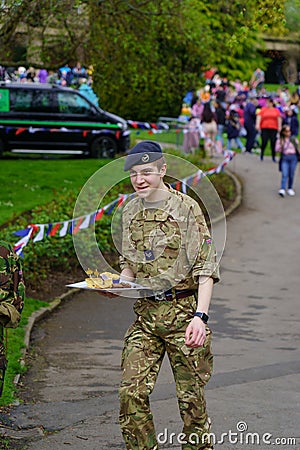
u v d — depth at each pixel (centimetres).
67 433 969
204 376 767
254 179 3516
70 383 1184
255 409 1055
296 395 1122
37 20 2244
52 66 2636
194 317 749
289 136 3173
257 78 5688
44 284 1781
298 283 1962
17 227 1908
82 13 2506
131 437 756
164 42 2956
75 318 1597
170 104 4556
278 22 1733
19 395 1120
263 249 2342
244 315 1656
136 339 770
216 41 3119
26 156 3712
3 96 3600
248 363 1302
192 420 766
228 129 4531
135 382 753
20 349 1328
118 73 2883
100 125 3672
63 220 1975
